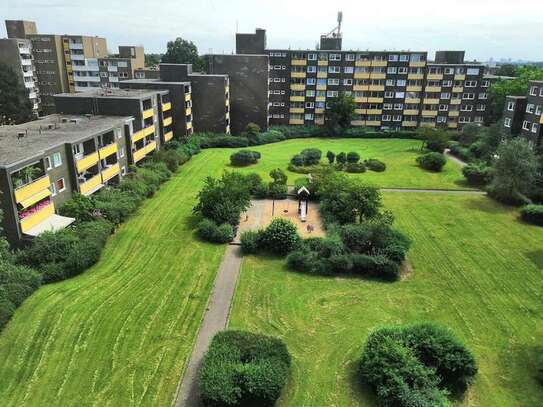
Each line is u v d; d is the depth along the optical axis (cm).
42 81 10888
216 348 2253
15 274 2972
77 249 3341
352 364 2386
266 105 8756
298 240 3716
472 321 2819
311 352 2481
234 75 8575
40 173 3719
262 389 2002
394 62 9312
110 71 10981
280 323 2758
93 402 2095
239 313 2856
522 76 8988
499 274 3450
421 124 9644
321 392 2183
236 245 3888
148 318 2762
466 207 4981
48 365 2320
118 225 4191
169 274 3344
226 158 7038
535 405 2128
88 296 2980
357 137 9331
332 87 9544
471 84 9350
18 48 9888
